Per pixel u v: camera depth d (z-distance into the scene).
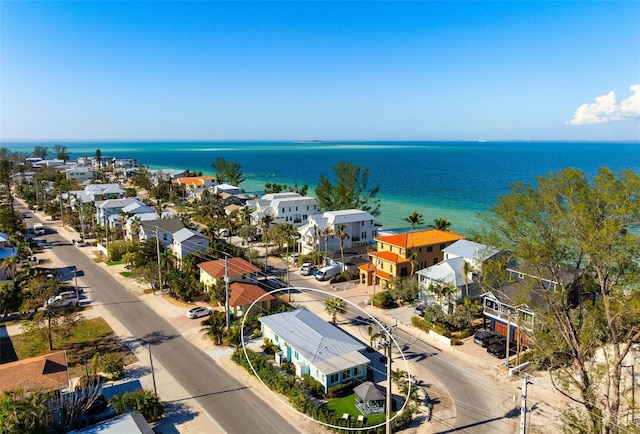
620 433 26.34
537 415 33.09
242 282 58.72
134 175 198.25
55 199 131.75
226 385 37.50
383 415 33.25
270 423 32.31
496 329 46.75
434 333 46.91
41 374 33.62
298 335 42.31
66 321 45.22
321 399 36.03
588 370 31.55
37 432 25.45
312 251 76.25
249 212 104.69
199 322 50.97
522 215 31.47
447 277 53.28
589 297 36.78
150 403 32.28
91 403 31.28
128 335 47.41
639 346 37.81
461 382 38.12
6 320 51.19
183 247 69.31
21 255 73.38
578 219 28.69
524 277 37.00
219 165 173.62
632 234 27.11
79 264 74.19
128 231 86.69
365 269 65.12
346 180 105.88
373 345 45.12
